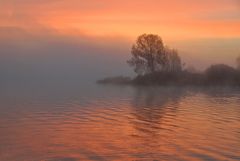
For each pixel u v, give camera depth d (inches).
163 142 1244.5
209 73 5433.1
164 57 5580.7
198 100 2915.8
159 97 3309.5
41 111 2156.7
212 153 1082.1
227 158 1024.9
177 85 5413.4
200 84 5393.7
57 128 1537.9
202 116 1898.4
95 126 1596.9
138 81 5969.5
